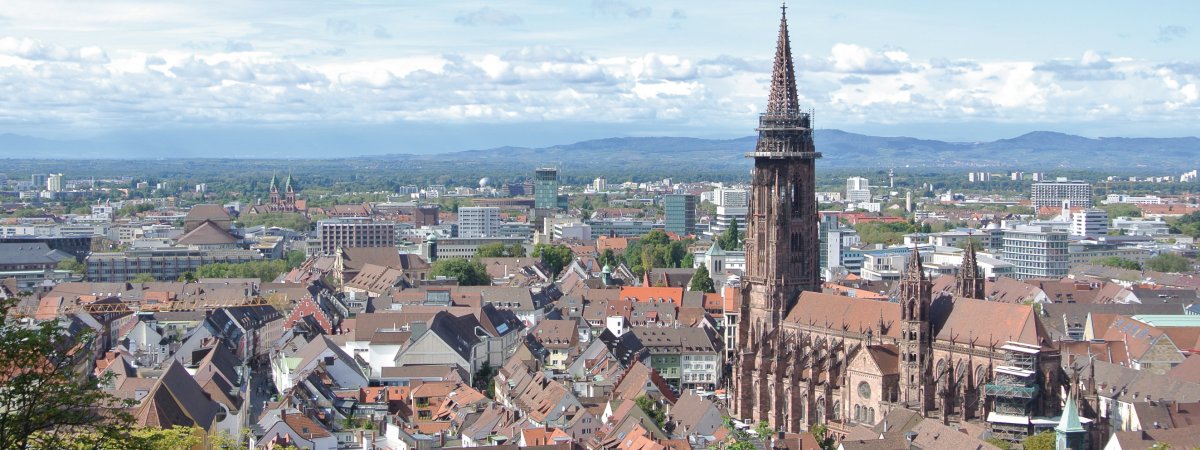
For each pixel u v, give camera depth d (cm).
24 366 8500
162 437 13138
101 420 9056
